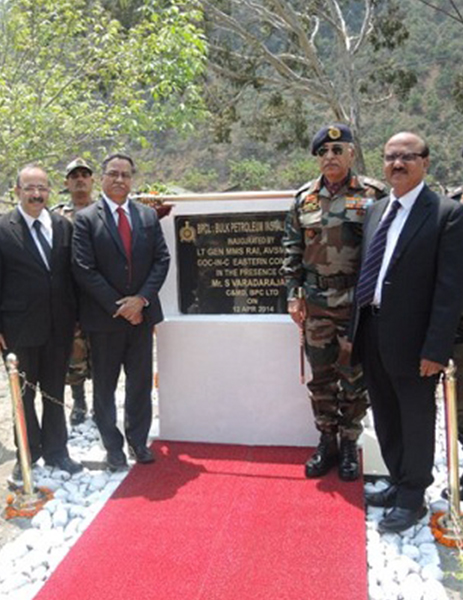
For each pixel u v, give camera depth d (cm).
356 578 253
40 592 249
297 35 1539
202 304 382
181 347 378
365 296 291
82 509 316
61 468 358
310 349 331
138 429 358
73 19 776
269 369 371
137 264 335
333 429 340
